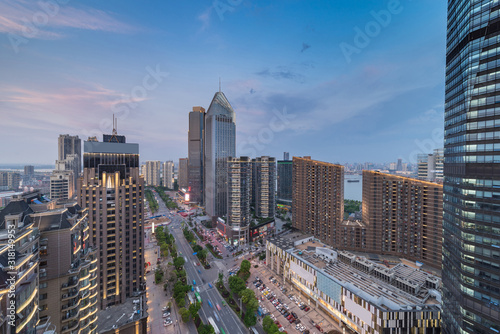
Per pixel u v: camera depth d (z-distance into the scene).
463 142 69.44
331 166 191.50
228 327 106.94
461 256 68.38
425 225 154.88
